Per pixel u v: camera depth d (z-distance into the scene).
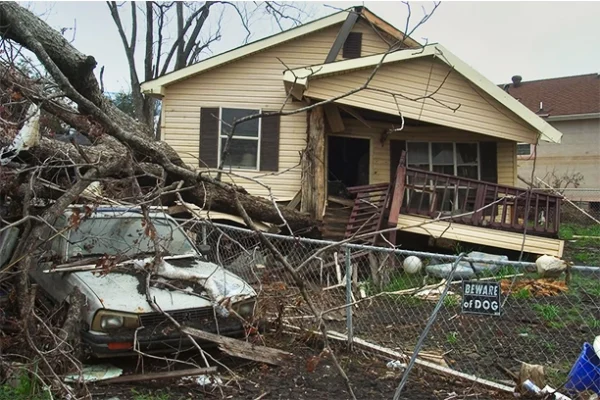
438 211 12.19
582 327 6.87
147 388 4.80
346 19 13.78
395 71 12.58
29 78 6.12
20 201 6.37
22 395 4.34
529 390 4.59
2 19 6.46
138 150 5.61
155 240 5.69
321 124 12.46
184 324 5.32
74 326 5.02
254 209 10.97
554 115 27.56
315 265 8.48
